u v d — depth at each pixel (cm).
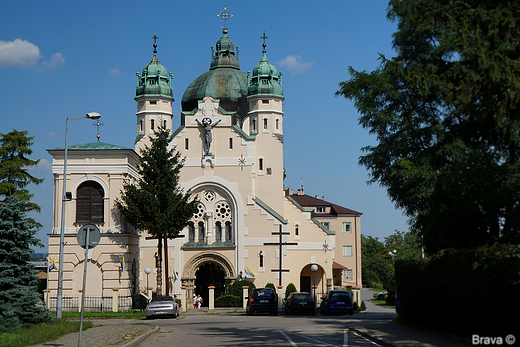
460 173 2014
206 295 6391
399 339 1952
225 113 6328
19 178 5875
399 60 2752
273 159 6412
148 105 6469
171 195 4778
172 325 3148
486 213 1953
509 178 1942
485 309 1712
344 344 1925
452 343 1811
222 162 6262
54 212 4759
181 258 6166
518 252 1609
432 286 2180
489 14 2023
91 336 2245
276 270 5962
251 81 6606
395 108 2972
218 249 6150
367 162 3105
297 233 6525
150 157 4822
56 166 4766
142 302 4912
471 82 2062
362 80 3031
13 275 2497
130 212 4612
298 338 2166
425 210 2845
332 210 9588
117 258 4709
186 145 6325
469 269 1784
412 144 2942
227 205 6262
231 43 7262
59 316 3362
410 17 2345
